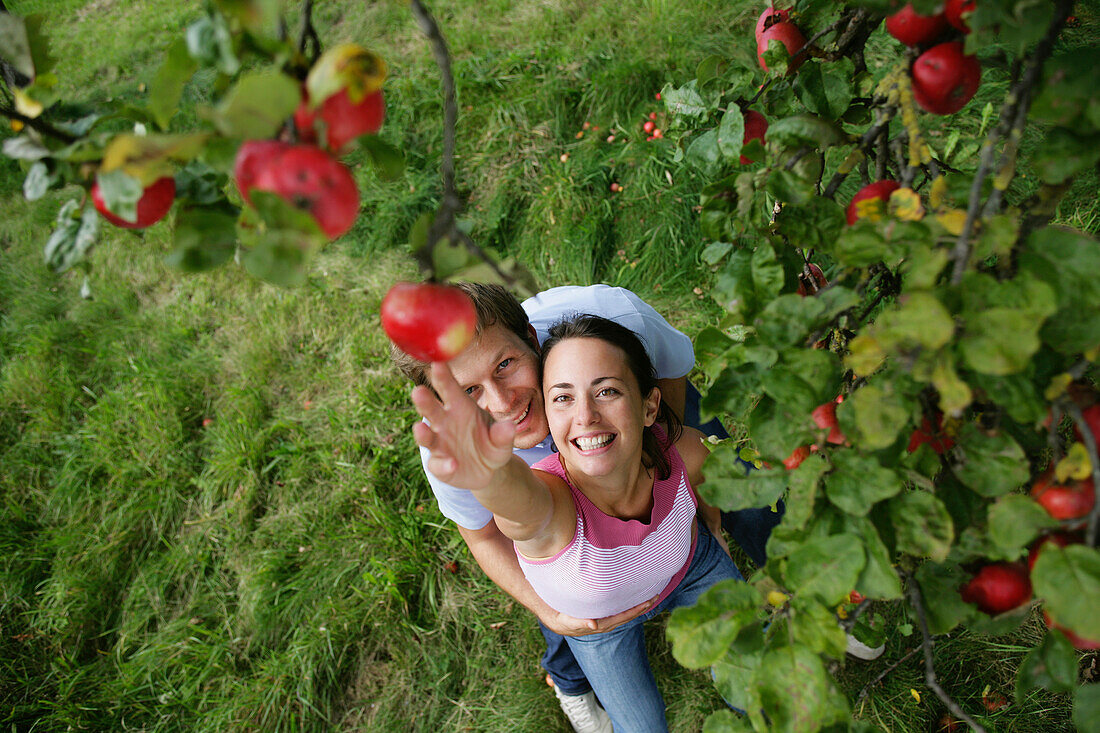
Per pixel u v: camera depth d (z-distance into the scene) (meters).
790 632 0.83
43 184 0.82
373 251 3.97
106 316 4.01
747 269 1.02
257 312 3.82
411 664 2.68
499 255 3.88
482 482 1.15
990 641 2.28
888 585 0.82
